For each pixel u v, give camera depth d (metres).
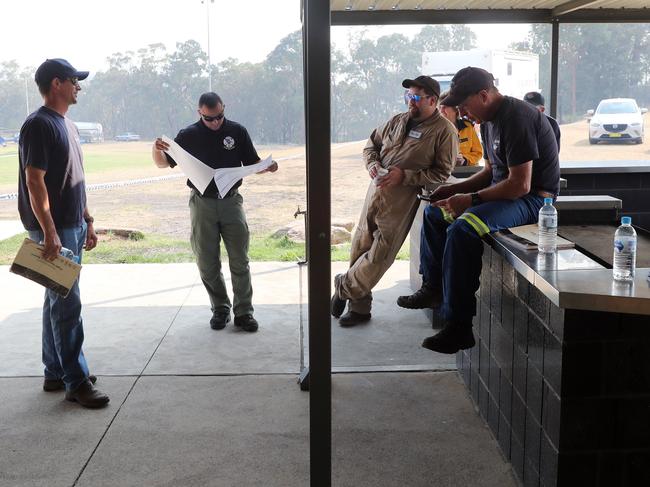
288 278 7.02
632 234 2.52
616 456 2.57
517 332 3.11
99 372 4.51
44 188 3.60
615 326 2.49
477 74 3.52
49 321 4.11
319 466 2.44
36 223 3.73
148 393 4.17
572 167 6.05
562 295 2.40
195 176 4.95
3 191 15.49
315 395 2.39
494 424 3.56
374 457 3.39
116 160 18.61
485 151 3.96
